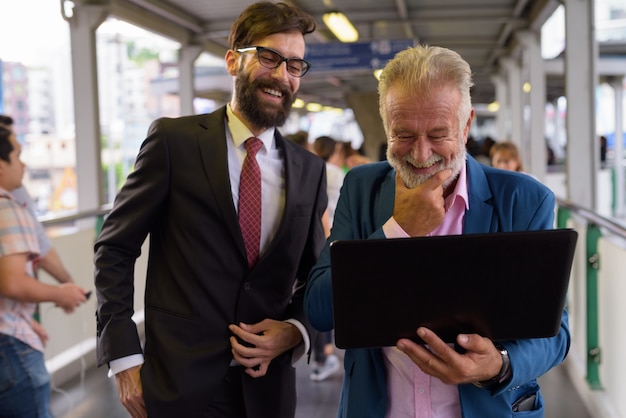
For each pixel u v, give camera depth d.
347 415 1.55
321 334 4.61
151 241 1.92
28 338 2.30
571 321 4.80
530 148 9.04
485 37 11.41
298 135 5.46
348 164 7.21
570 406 4.05
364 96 20.36
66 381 4.55
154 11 7.34
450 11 8.98
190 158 1.83
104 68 9.09
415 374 1.49
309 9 8.80
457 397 1.48
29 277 2.29
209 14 8.23
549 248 1.26
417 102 1.36
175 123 1.88
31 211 2.72
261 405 1.90
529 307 1.31
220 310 1.83
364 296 1.29
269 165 1.93
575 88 5.93
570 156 5.97
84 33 6.06
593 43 5.89
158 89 11.43
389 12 9.09
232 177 1.88
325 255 1.62
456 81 1.38
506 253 1.26
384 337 1.33
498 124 14.88
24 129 7.40
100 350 1.82
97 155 6.13
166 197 1.85
